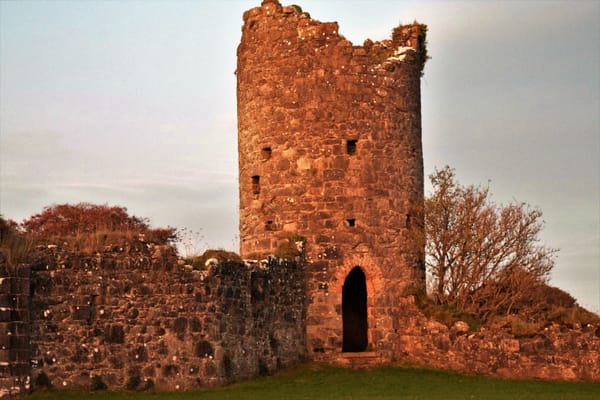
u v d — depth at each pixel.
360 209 33.97
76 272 26.36
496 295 35.47
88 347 26.27
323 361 33.06
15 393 24.83
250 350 29.83
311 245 33.69
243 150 35.69
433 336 33.44
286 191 34.09
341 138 34.16
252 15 35.47
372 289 33.91
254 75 35.16
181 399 25.45
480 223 35.78
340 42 34.56
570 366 31.56
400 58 35.19
